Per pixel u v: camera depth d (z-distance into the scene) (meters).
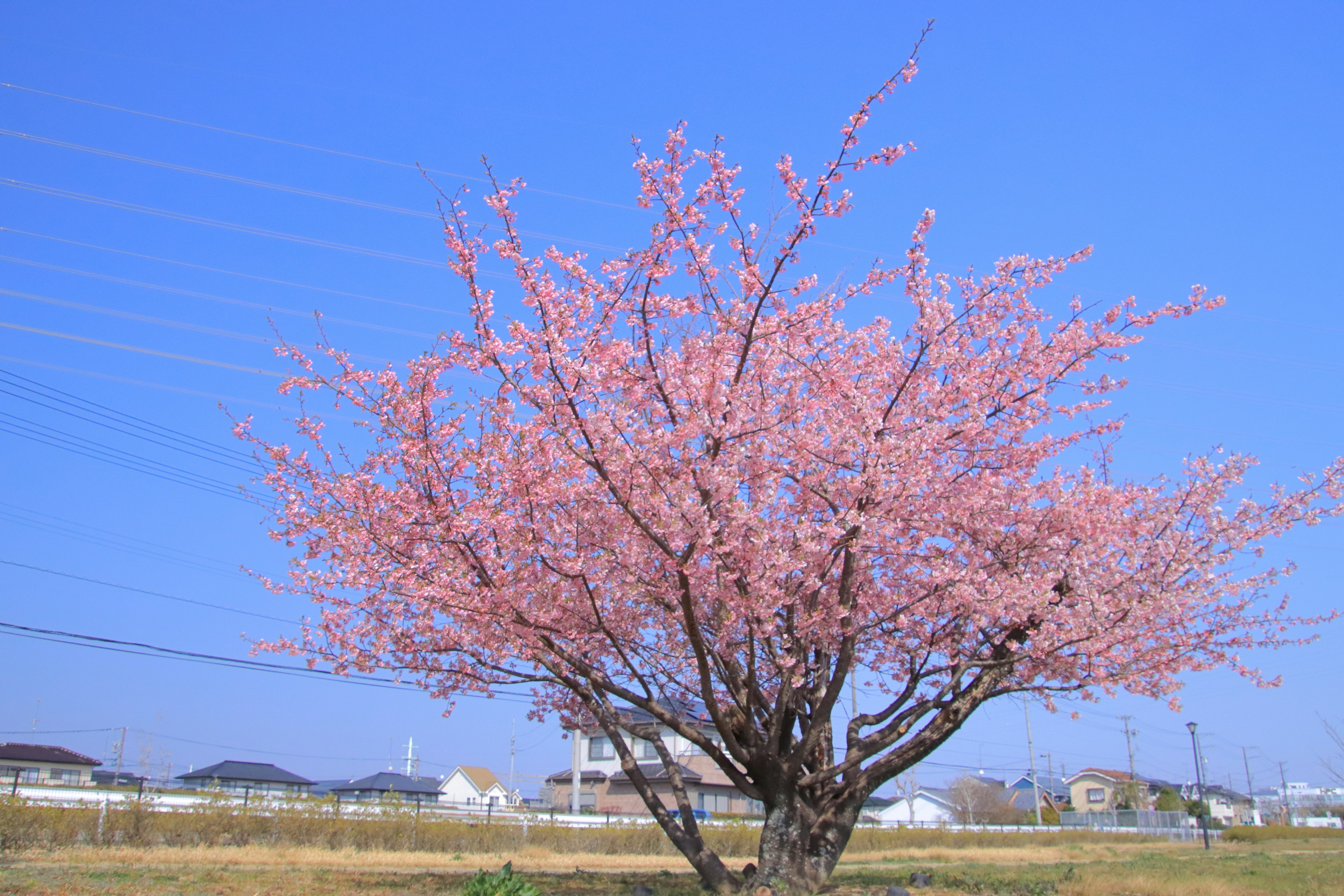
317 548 9.66
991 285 9.49
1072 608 9.48
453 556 8.63
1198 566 10.33
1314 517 10.58
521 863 17.31
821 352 9.38
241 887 10.02
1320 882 13.34
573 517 8.46
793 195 7.73
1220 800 69.50
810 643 9.73
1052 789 74.94
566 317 7.94
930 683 11.34
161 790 20.14
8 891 8.81
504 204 7.83
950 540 9.94
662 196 7.93
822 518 9.38
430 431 8.85
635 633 9.93
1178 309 9.43
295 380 9.02
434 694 10.19
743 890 9.32
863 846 29.41
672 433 8.01
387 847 18.98
